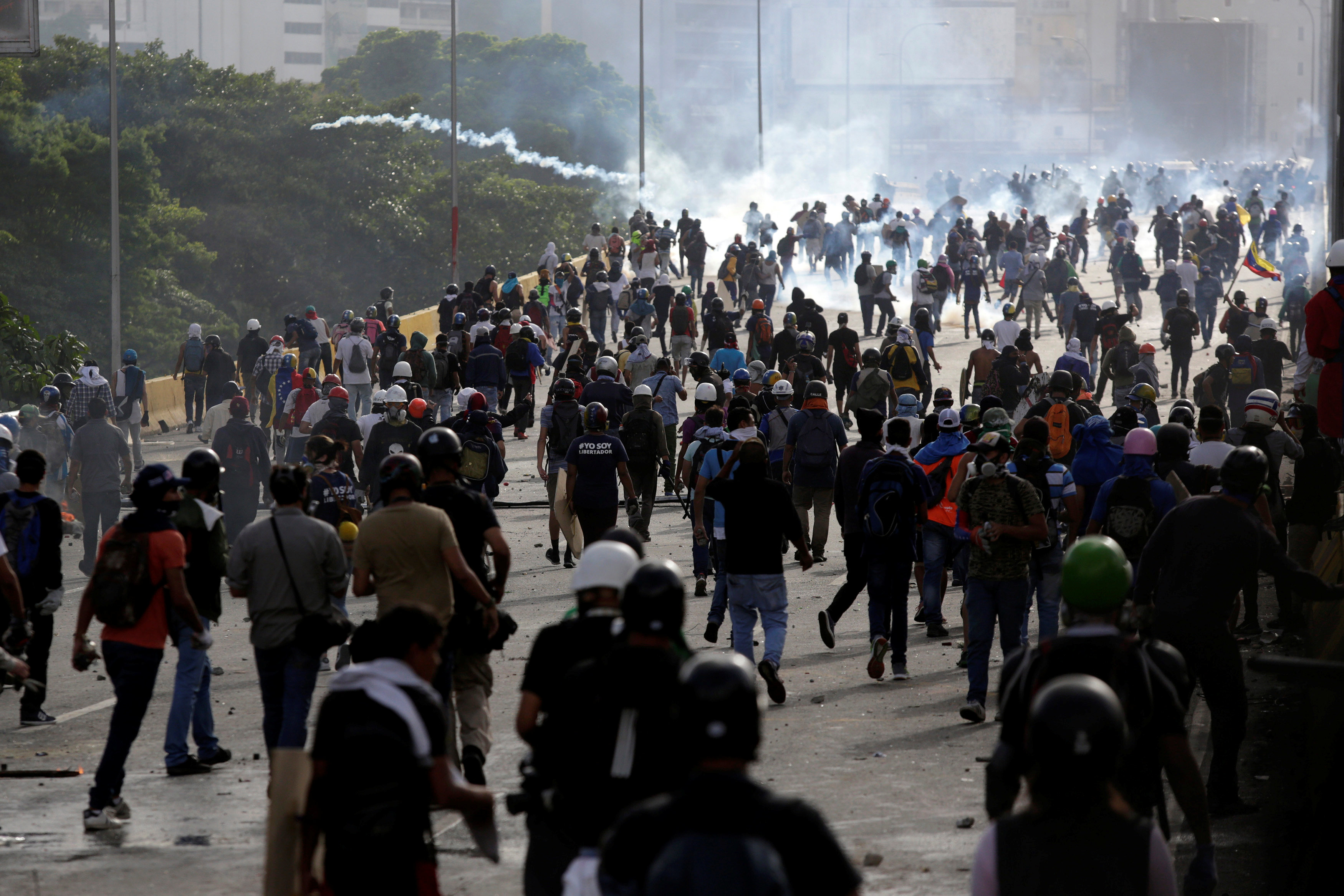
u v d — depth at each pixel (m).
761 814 12.20
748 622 38.69
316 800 17.53
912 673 42.81
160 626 29.27
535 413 105.62
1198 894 20.23
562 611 53.44
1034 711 13.98
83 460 60.91
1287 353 82.06
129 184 199.88
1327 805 24.47
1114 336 99.88
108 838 28.17
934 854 26.25
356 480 66.75
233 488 55.75
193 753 35.34
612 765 16.12
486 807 18.23
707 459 52.69
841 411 99.50
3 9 79.06
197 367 105.69
